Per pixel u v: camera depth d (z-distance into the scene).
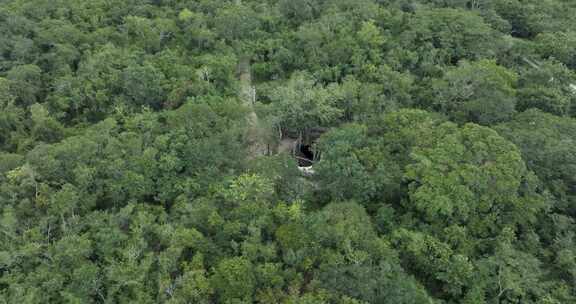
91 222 40.38
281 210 39.97
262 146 56.06
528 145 46.50
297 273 35.72
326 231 37.50
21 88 55.09
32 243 37.44
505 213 42.59
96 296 36.19
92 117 57.69
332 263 35.16
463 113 53.72
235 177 44.28
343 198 44.56
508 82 58.69
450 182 40.97
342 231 37.34
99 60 58.69
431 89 58.78
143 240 38.38
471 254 40.28
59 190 42.56
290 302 32.72
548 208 42.78
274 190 43.62
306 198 45.34
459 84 55.66
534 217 41.88
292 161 47.12
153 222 41.00
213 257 37.88
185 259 38.41
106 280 36.28
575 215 44.75
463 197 40.53
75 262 36.78
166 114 52.97
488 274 38.31
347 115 57.25
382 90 59.12
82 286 35.12
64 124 55.81
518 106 56.47
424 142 45.44
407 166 43.53
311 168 51.06
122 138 48.56
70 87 56.50
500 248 39.59
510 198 41.59
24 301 33.12
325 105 54.50
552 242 42.81
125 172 44.19
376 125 50.66
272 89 59.62
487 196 41.31
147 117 52.78
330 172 44.12
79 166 43.59
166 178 45.34
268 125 52.88
